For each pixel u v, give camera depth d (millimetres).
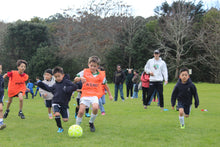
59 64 33000
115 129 5340
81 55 32531
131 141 4312
